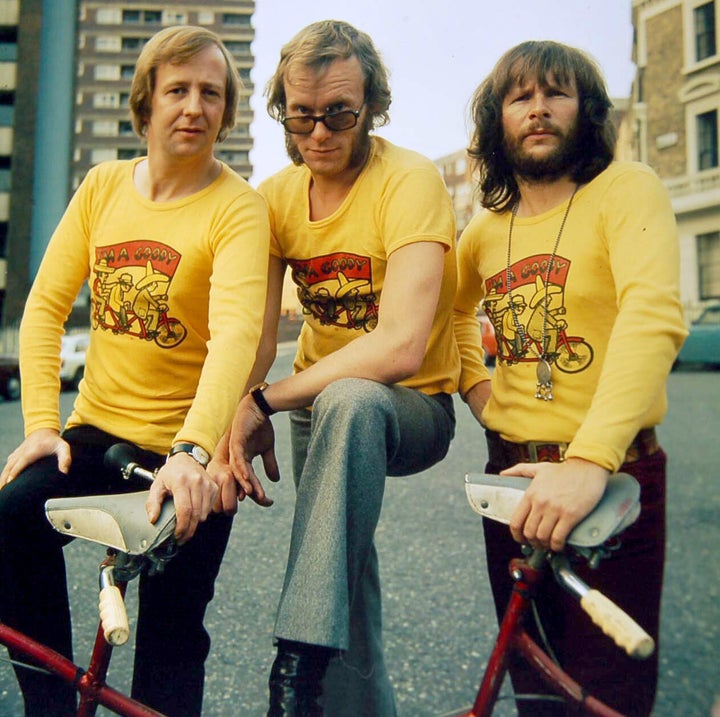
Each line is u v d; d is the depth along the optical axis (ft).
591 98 4.60
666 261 4.12
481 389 5.45
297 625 3.53
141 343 4.81
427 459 4.70
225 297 4.43
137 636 4.93
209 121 4.67
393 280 4.53
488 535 5.14
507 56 4.74
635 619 4.58
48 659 4.20
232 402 4.15
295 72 4.66
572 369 4.53
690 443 17.20
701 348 32.78
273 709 3.47
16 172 63.36
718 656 7.02
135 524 3.70
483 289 5.48
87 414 4.97
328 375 4.41
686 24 59.11
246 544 10.18
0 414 24.38
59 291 5.09
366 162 4.96
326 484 3.78
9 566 4.55
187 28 4.73
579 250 4.51
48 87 63.93
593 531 3.48
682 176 59.88
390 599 8.36
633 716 4.59
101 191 5.01
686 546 10.13
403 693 6.45
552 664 3.77
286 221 5.17
